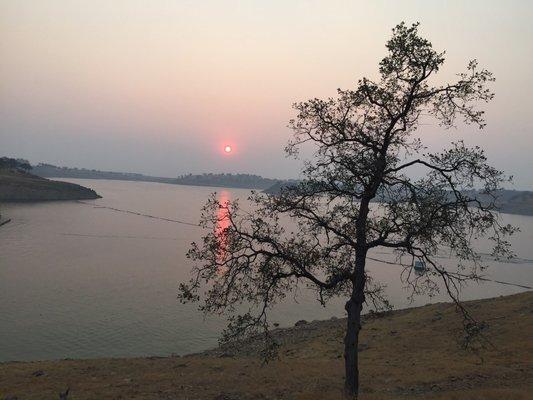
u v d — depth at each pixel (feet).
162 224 616.80
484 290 305.12
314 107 60.49
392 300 255.09
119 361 108.58
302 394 72.18
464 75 55.42
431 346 118.83
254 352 143.02
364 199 60.95
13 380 87.51
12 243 384.88
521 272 389.60
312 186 62.08
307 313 216.74
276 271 63.36
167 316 200.13
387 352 120.06
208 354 147.02
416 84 57.11
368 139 59.47
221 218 63.62
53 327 178.40
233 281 63.26
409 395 73.26
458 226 58.29
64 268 295.69
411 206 59.67
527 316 126.82
